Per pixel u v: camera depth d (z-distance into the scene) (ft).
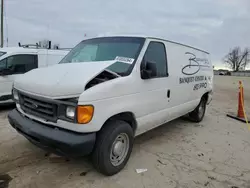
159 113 13.43
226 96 43.98
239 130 19.60
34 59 24.91
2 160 11.82
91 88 9.12
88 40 14.44
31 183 9.87
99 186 9.89
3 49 24.09
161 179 10.78
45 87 9.53
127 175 10.94
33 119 10.37
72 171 11.02
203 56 20.10
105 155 10.07
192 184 10.53
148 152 13.79
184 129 19.08
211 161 13.07
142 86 11.59
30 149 13.21
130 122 11.84
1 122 18.30
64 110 9.07
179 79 15.29
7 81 22.08
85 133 9.16
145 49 12.03
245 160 13.43
